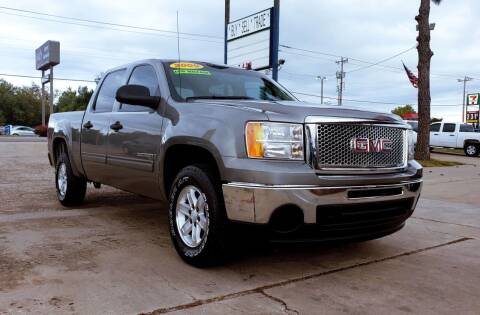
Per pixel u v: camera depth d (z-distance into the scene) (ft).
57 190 21.83
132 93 14.29
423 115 62.03
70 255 13.43
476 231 18.19
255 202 10.89
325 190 11.10
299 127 11.41
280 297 10.62
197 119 12.68
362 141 12.04
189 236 12.94
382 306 10.27
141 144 15.01
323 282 11.71
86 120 18.94
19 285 10.96
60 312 9.51
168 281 11.47
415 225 19.21
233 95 15.62
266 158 11.12
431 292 11.21
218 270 12.40
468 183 36.17
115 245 14.66
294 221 11.28
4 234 15.62
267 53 46.88
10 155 45.39
